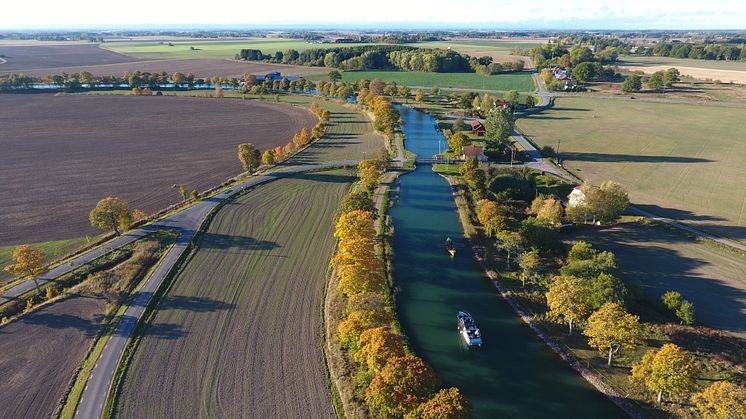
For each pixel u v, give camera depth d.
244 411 49.25
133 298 70.00
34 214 100.94
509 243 78.81
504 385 53.75
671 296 62.94
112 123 186.88
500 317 66.19
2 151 148.00
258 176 123.75
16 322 65.44
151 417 48.78
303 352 58.03
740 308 64.75
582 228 91.25
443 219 98.62
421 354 59.09
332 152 147.88
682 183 115.94
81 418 48.81
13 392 52.75
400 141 158.62
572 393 52.34
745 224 91.62
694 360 53.84
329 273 75.50
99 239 88.62
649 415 48.28
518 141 157.88
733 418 40.84
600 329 54.22
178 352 58.34
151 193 113.56
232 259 80.94
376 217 96.62
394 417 45.69
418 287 73.81
